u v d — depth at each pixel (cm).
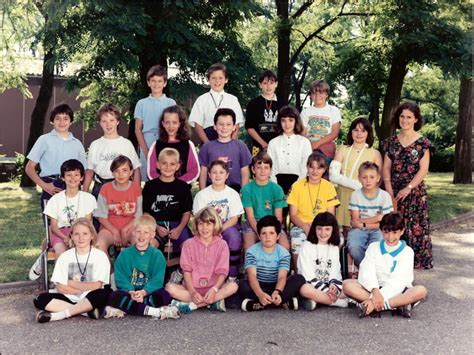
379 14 1543
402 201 718
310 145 707
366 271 541
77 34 1212
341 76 1816
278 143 704
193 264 563
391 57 1631
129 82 1546
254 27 1850
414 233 715
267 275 570
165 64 1239
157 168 646
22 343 456
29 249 809
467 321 517
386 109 1634
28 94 1934
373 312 530
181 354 434
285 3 1758
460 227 1061
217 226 565
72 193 619
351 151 709
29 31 1546
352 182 689
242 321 516
